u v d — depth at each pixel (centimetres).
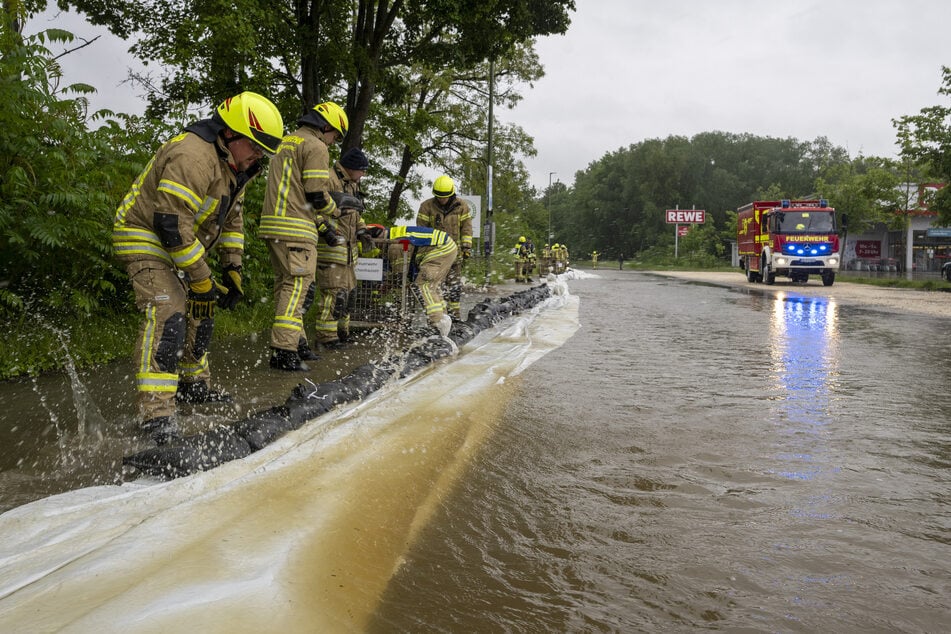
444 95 2791
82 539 241
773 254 2577
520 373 603
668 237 9475
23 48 580
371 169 1783
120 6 1206
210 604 193
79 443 356
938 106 2603
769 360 694
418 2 1364
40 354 558
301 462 325
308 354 646
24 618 185
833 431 412
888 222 4262
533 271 2886
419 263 804
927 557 242
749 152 10906
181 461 308
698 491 307
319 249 713
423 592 213
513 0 1415
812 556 242
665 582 222
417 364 592
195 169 371
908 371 632
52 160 607
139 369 376
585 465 343
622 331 950
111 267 659
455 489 306
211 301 429
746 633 193
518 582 221
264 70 1107
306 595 204
